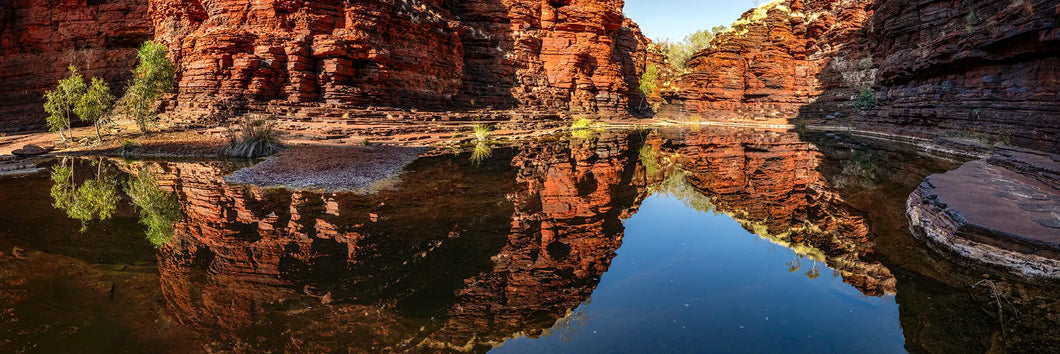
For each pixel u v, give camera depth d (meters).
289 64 25.77
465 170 13.62
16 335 3.85
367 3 27.89
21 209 8.72
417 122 26.45
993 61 19.89
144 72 21.98
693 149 21.53
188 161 14.82
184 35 28.20
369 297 4.87
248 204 8.97
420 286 5.21
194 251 6.27
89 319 4.21
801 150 20.97
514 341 3.98
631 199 10.48
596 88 46.25
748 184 12.68
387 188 10.65
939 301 4.92
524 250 6.61
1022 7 17.41
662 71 62.25
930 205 7.95
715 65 53.81
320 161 13.98
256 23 26.19
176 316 4.30
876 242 7.23
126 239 6.84
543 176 13.02
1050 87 16.91
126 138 19.39
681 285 5.38
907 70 28.41
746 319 4.46
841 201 10.46
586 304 4.82
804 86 50.81
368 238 6.96
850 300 4.94
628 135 29.59
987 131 19.83
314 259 6.00
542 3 42.91
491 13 40.59
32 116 29.73
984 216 6.51
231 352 3.69
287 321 4.27
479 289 5.17
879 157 18.03
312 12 26.56
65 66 32.31
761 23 53.22
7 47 32.25
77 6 32.59
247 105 24.55
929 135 24.28
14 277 5.22
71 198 9.72
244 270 5.59
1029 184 8.94
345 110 25.33
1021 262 5.52
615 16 46.00
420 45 31.95
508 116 34.91
